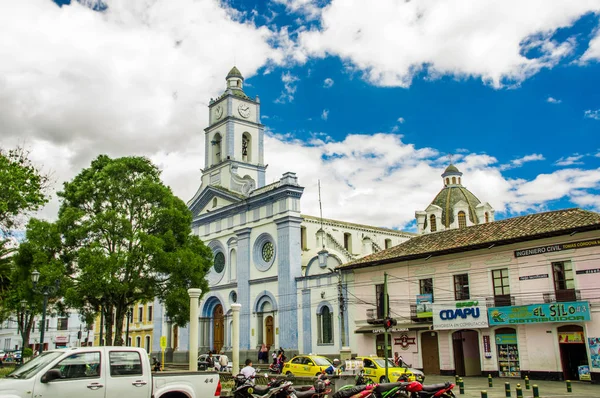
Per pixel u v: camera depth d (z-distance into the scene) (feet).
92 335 265.54
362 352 125.49
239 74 183.52
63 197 109.60
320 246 152.15
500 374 101.76
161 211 108.17
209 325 171.83
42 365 39.96
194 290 88.69
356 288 129.59
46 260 99.55
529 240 100.42
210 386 46.50
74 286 99.50
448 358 109.09
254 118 180.65
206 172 181.98
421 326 112.57
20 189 101.91
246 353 152.15
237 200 164.76
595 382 89.20
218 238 172.76
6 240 106.73
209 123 185.88
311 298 139.85
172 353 180.14
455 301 108.58
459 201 205.26
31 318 161.27
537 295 98.53
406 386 56.18
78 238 101.71
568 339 93.91
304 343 139.13
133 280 102.63
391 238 191.72
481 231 114.73
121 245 104.94
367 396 53.36
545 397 71.05
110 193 108.47
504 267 104.32
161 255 102.83
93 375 41.06
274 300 148.66
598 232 92.48
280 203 151.74
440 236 123.34
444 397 57.52
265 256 156.35
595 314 90.94
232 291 163.94
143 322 202.59
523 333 99.55
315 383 58.85
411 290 118.32
